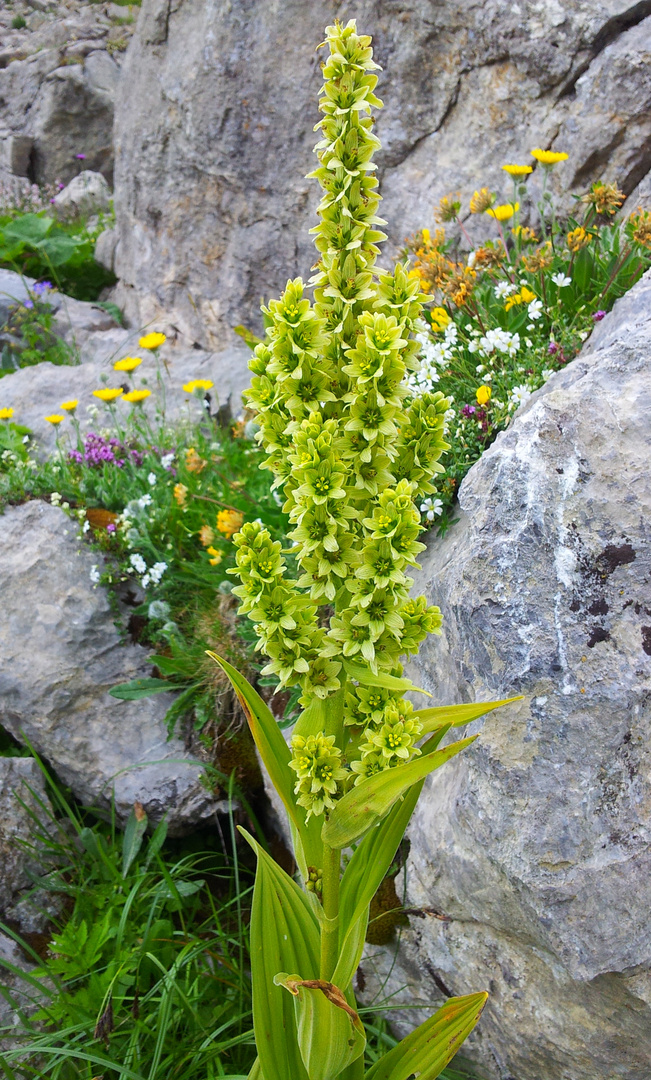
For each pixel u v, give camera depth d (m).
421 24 5.23
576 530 2.25
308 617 1.67
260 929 1.99
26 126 13.64
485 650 2.27
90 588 4.12
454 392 3.68
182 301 7.04
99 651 3.99
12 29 15.85
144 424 5.71
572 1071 2.37
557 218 4.88
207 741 3.76
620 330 2.71
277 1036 2.03
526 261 3.97
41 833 3.59
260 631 1.66
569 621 2.21
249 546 1.65
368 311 1.67
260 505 3.85
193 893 3.46
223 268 6.61
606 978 2.12
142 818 3.56
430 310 4.37
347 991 1.90
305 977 2.07
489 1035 2.54
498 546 2.30
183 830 3.67
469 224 5.21
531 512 2.30
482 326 3.91
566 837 2.14
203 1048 2.66
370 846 2.04
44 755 3.87
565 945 2.14
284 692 3.58
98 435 4.97
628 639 2.18
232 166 6.31
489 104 5.14
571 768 2.15
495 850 2.23
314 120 5.84
